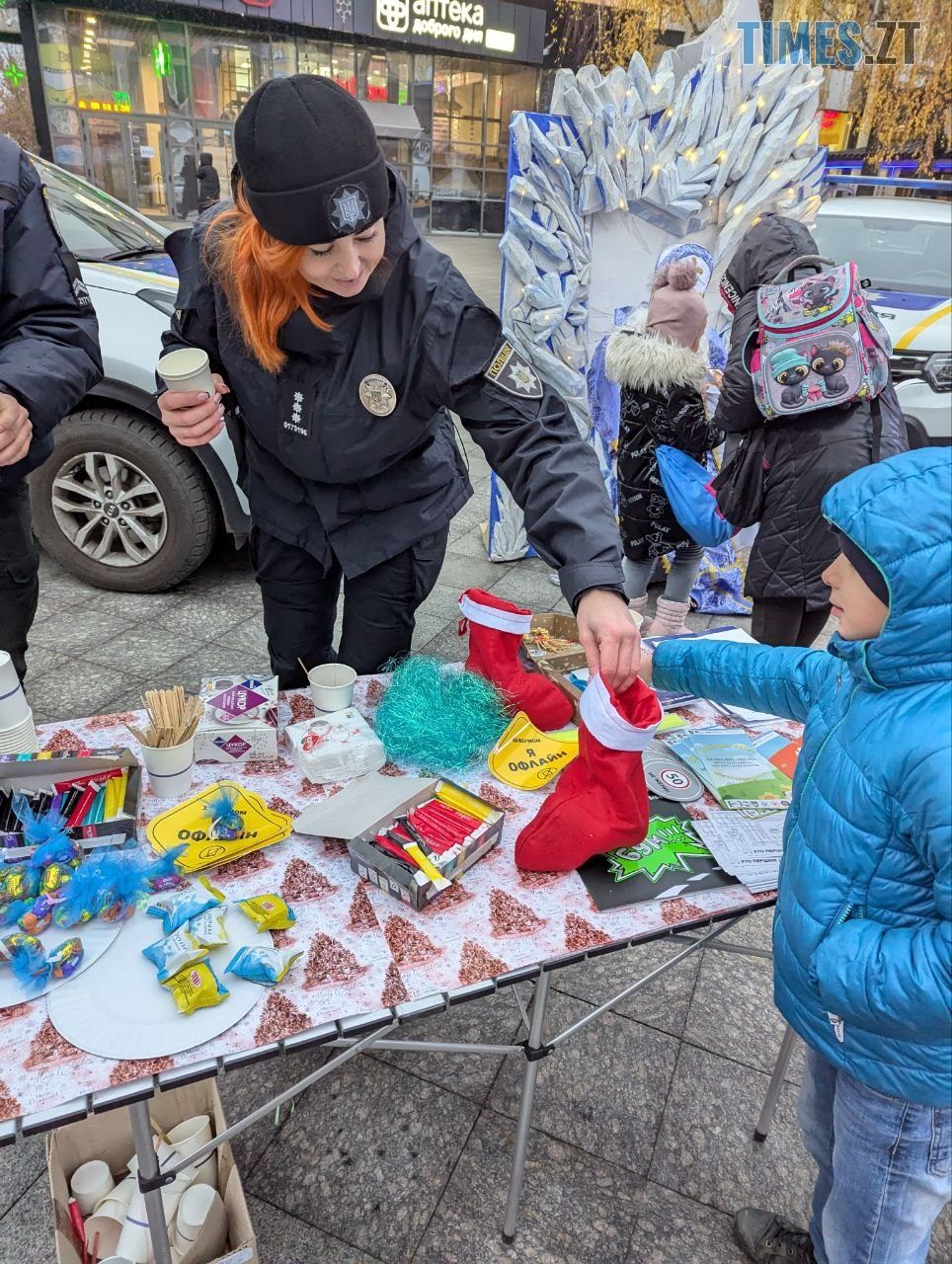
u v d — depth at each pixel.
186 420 1.48
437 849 1.31
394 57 15.22
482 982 1.15
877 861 1.00
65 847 1.25
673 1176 1.63
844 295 2.16
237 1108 1.69
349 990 1.13
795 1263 1.45
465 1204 1.56
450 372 1.42
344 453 1.57
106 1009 1.09
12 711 1.44
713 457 3.60
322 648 2.14
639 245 3.50
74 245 3.57
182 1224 1.31
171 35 13.39
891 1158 1.12
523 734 1.62
